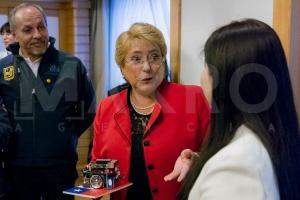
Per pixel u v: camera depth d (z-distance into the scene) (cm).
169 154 139
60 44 459
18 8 203
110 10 410
